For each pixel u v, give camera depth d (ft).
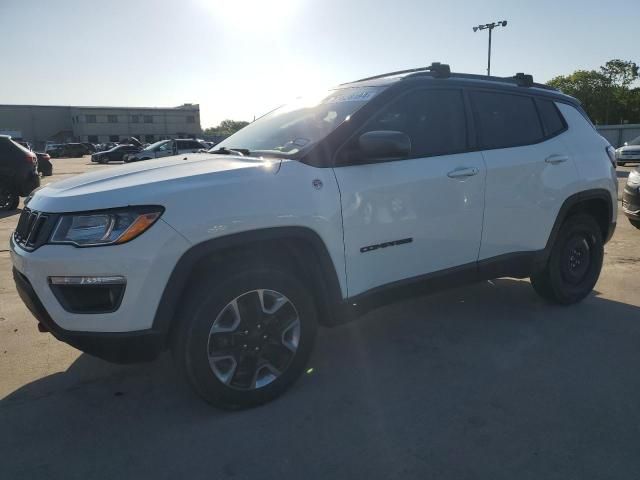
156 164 10.57
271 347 9.70
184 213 8.49
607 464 8.00
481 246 12.30
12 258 9.76
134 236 8.22
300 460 8.20
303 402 9.87
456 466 8.01
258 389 9.57
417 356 11.80
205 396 9.12
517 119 13.29
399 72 13.03
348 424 9.14
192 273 9.09
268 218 9.10
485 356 11.76
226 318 9.19
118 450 8.51
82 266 8.22
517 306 14.97
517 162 12.70
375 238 10.50
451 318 14.08
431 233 11.33
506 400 9.87
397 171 10.76
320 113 11.56
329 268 9.96
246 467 8.05
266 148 11.26
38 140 277.85
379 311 14.69
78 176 10.37
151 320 8.45
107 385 10.65
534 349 12.09
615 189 15.21
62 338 8.62
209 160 10.46
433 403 9.80
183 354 8.82
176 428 9.09
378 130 10.75
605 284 17.12
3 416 9.54
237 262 9.25
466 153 11.98
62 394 10.32
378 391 10.27
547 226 13.51
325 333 13.20
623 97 229.45
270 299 9.57
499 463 8.06
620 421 9.13
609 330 13.17
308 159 9.96
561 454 8.25
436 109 11.84
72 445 8.68
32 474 7.96
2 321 14.16
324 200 9.75
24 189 36.47
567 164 13.79
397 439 8.70
